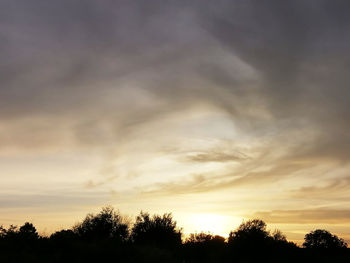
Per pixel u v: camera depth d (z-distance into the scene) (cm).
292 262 3819
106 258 2395
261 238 3719
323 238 6419
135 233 3812
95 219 3709
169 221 3938
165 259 2680
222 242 3697
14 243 2633
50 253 2534
